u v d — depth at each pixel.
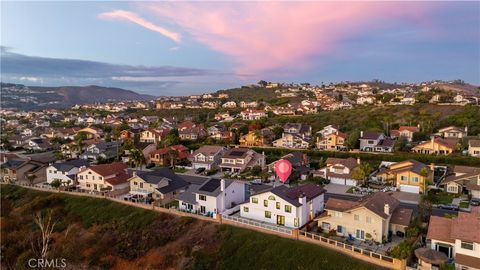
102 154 112.88
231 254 46.75
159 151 104.06
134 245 53.97
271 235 48.28
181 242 51.56
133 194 72.19
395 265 37.94
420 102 159.12
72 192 74.38
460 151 94.00
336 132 113.81
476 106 135.50
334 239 46.88
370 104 182.62
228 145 122.00
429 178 72.75
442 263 36.31
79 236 58.59
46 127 192.38
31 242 55.78
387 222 46.09
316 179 79.19
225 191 60.03
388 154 95.44
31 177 87.06
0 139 152.50
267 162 100.56
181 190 72.38
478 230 37.72
